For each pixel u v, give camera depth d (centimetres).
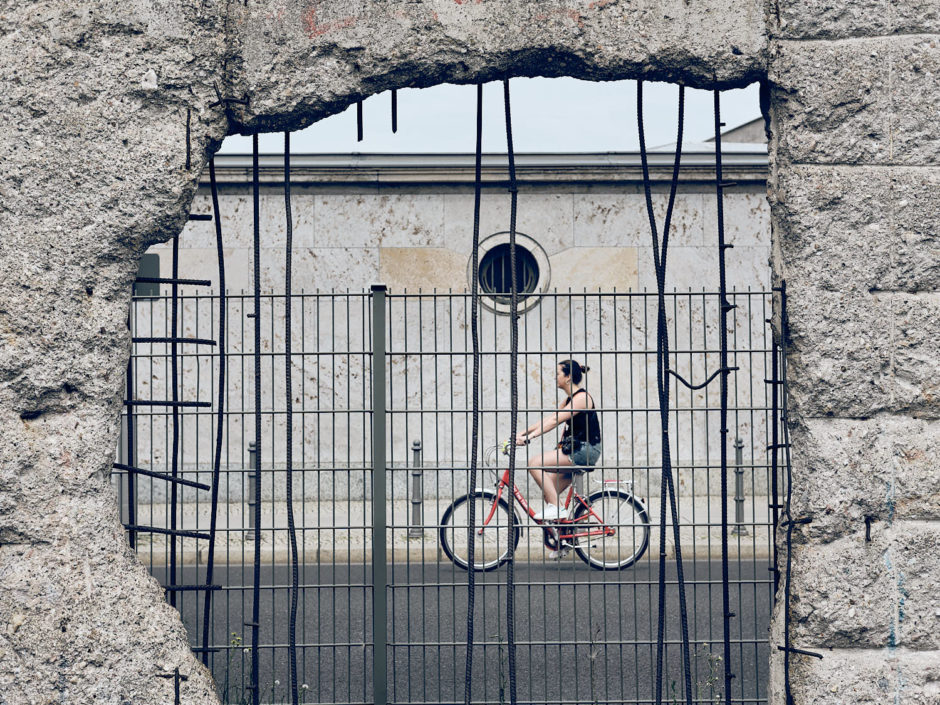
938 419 364
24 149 341
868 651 362
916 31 364
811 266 364
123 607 340
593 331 1257
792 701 367
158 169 346
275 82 359
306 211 1256
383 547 493
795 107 367
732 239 1256
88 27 344
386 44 360
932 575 360
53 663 332
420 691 564
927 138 364
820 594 359
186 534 366
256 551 371
